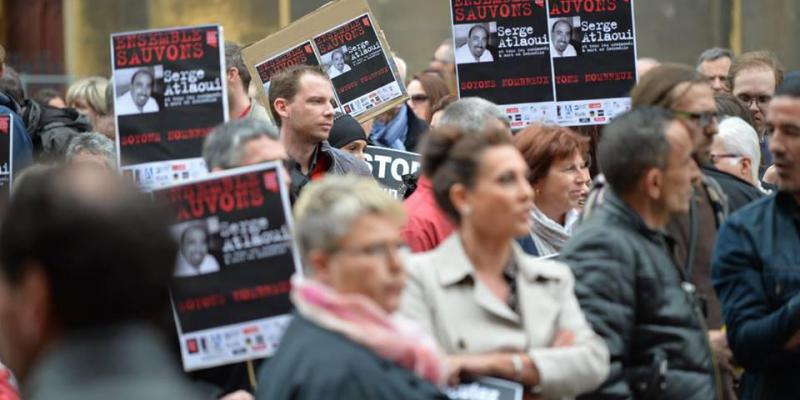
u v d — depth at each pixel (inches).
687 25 1248.8
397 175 466.6
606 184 290.2
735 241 311.0
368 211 226.4
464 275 258.4
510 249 265.6
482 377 253.0
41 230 141.5
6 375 268.5
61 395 138.4
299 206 233.1
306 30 460.4
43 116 535.5
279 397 213.5
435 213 348.8
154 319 145.3
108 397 137.9
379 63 460.8
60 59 1143.0
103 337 141.6
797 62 1232.8
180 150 335.9
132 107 337.1
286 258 282.0
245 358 282.0
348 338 215.3
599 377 261.0
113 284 141.9
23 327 144.4
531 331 259.0
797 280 303.6
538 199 374.6
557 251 369.1
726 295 310.0
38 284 142.0
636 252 275.3
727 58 621.0
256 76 458.0
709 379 279.6
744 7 1246.3
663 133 278.1
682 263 314.0
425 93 631.8
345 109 462.0
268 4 1163.3
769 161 536.1
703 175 331.9
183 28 337.1
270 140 303.6
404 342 217.9
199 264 283.3
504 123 366.3
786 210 310.8
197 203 284.0
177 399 140.4
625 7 425.1
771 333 296.5
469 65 427.5
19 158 430.9
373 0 1234.0
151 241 144.1
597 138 466.0
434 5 1237.1
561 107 426.0
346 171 431.2
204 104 336.2
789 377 305.0
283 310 281.6
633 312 273.6
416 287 257.6
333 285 226.4
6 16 1133.1
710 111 309.7
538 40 425.4
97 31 1157.1
